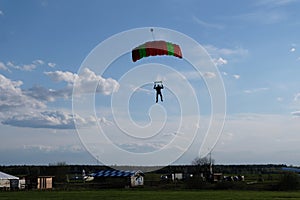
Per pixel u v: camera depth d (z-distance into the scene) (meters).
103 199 59.34
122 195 67.69
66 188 90.88
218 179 102.69
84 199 59.31
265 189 84.19
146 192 76.31
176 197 63.03
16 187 91.00
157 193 73.00
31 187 91.88
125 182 98.19
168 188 89.19
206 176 99.69
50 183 95.44
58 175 117.69
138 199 59.47
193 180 90.81
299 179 83.31
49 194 70.06
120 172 100.44
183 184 95.62
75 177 132.75
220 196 64.81
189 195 67.75
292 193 72.19
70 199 59.06
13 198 60.84
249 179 111.75
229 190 83.12
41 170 123.81
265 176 130.62
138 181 99.44
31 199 59.16
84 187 94.75
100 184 98.69
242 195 67.12
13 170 127.31
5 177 91.94
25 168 127.00
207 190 83.50
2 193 73.50
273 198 60.22
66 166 118.56
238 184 89.31
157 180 106.50
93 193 73.19
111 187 95.12
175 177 108.38
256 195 67.00
